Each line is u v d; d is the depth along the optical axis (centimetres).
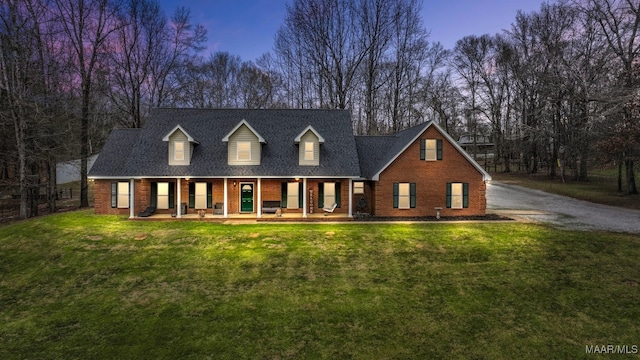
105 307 1089
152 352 865
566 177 3975
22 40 2472
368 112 4034
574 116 3319
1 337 939
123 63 3344
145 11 3384
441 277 1276
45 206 3073
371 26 3916
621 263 1355
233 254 1473
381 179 2108
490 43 4978
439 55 4491
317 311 1051
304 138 2114
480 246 1542
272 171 2075
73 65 2798
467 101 5112
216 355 852
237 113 2419
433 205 2119
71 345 898
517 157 5603
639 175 3759
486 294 1156
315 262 1399
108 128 4594
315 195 2197
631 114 2448
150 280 1263
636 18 2780
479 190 2133
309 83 4422
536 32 4156
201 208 2167
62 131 2694
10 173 3938
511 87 4966
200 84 4934
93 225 1878
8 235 1742
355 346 885
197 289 1196
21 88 2436
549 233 1688
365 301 1110
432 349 874
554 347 882
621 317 1020
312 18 3962
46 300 1152
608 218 2025
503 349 873
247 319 1009
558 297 1134
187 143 2088
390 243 1587
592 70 3078
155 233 1733
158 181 2161
